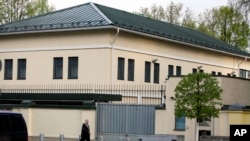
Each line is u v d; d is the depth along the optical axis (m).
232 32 68.12
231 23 67.62
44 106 31.22
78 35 37.12
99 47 36.09
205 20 74.31
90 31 36.53
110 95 31.30
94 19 36.94
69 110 30.42
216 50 48.38
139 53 38.88
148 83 39.78
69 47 37.44
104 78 35.78
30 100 32.28
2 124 16.75
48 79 38.22
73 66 37.31
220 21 70.88
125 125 29.58
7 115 17.02
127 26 36.53
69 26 36.47
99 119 29.75
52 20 39.44
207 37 55.06
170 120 29.17
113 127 29.66
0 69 38.12
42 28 37.72
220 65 50.78
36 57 38.97
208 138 25.80
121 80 36.84
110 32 35.91
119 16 41.31
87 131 26.45
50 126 30.97
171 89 29.33
